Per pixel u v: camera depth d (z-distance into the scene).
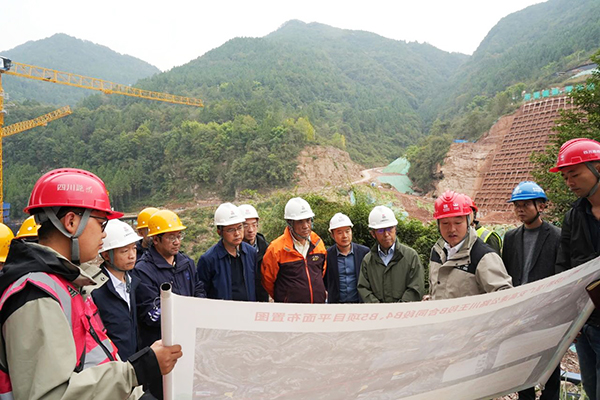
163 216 3.64
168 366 1.41
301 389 1.66
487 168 68.75
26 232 3.55
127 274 3.35
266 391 1.60
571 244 2.84
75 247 1.56
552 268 3.50
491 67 155.12
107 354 1.60
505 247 3.88
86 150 121.56
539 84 88.06
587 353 2.88
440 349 1.91
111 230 3.16
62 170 1.64
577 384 3.80
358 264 4.75
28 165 115.62
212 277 4.41
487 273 2.64
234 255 4.52
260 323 1.48
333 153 101.75
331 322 1.56
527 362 2.38
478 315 1.89
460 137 85.81
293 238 4.44
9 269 1.39
